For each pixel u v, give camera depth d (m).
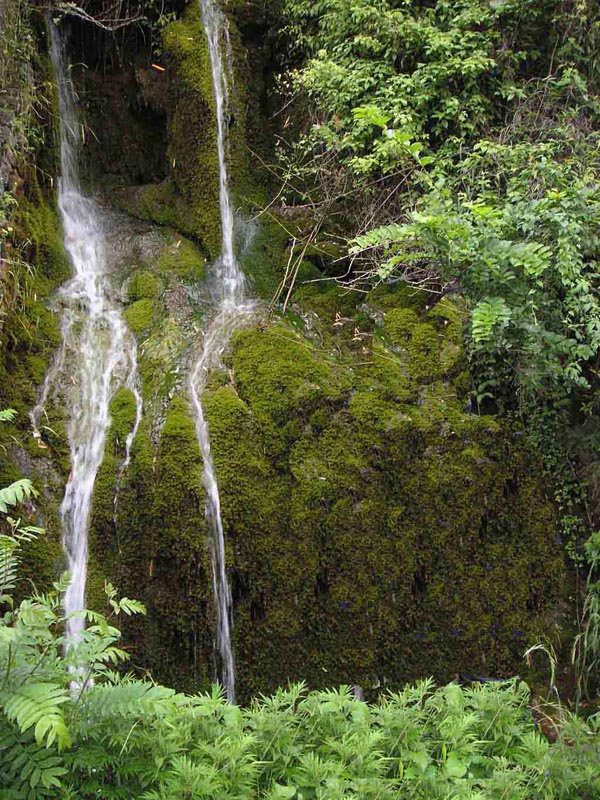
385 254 5.39
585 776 3.20
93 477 4.77
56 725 2.36
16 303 5.31
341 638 4.58
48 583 4.46
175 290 6.04
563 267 4.52
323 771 3.13
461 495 4.80
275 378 5.07
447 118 5.91
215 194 6.54
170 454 4.65
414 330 5.43
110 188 7.05
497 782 3.16
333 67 5.99
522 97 5.90
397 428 4.86
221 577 4.51
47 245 6.01
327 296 6.05
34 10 6.44
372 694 4.54
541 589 4.80
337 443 4.87
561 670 4.67
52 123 6.49
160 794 2.86
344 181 6.26
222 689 4.44
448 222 4.48
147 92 7.09
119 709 2.84
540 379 4.84
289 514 4.65
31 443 4.82
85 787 2.85
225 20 6.88
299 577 4.57
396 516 4.75
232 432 4.80
